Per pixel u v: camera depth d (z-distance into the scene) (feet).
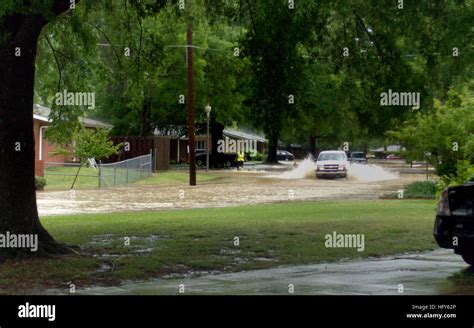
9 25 38.47
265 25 46.75
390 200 89.71
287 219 61.05
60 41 56.70
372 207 75.46
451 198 35.42
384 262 40.81
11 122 38.29
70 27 56.08
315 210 71.97
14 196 38.32
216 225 55.77
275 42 47.14
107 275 35.47
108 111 189.06
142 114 181.27
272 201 91.76
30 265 36.37
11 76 38.22
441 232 35.60
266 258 41.70
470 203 34.68
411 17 43.65
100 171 123.13
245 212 70.38
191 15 52.13
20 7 35.40
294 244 46.09
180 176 154.71
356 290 32.19
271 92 48.57
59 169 142.41
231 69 162.09
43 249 39.04
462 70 43.83
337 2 38.60
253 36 48.03
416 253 44.39
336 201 88.63
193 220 60.44
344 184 130.93
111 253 41.60
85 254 40.63
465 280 34.42
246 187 122.93
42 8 36.19
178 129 204.44
